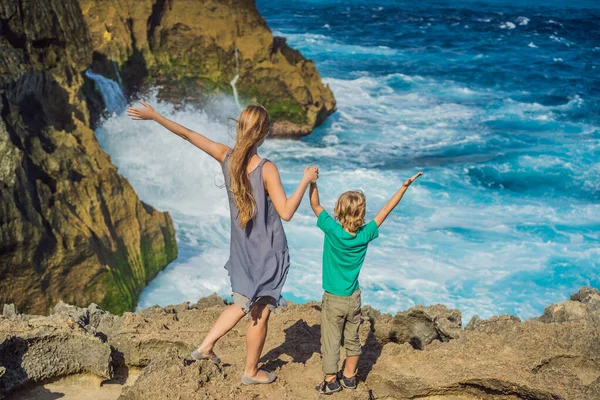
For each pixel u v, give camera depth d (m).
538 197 23.75
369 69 44.19
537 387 4.90
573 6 77.75
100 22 27.86
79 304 15.55
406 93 38.25
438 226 20.98
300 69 31.03
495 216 21.94
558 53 52.03
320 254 19.00
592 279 17.98
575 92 39.41
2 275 14.59
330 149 28.75
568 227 21.06
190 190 23.30
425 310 6.54
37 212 15.03
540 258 18.98
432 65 45.81
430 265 18.47
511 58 49.28
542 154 27.64
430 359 5.36
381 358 5.41
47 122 17.59
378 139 30.09
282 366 5.21
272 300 4.50
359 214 4.51
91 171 17.25
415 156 27.98
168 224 18.92
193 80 30.36
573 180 25.06
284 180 25.22
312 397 4.83
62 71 19.97
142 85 29.23
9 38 18.88
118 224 17.50
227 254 19.67
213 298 7.60
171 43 30.06
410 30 59.75
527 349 5.41
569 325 5.57
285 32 57.88
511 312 16.55
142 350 5.54
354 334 4.80
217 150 4.55
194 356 4.83
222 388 4.66
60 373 5.16
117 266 16.67
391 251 19.17
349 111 34.06
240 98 30.53
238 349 5.55
